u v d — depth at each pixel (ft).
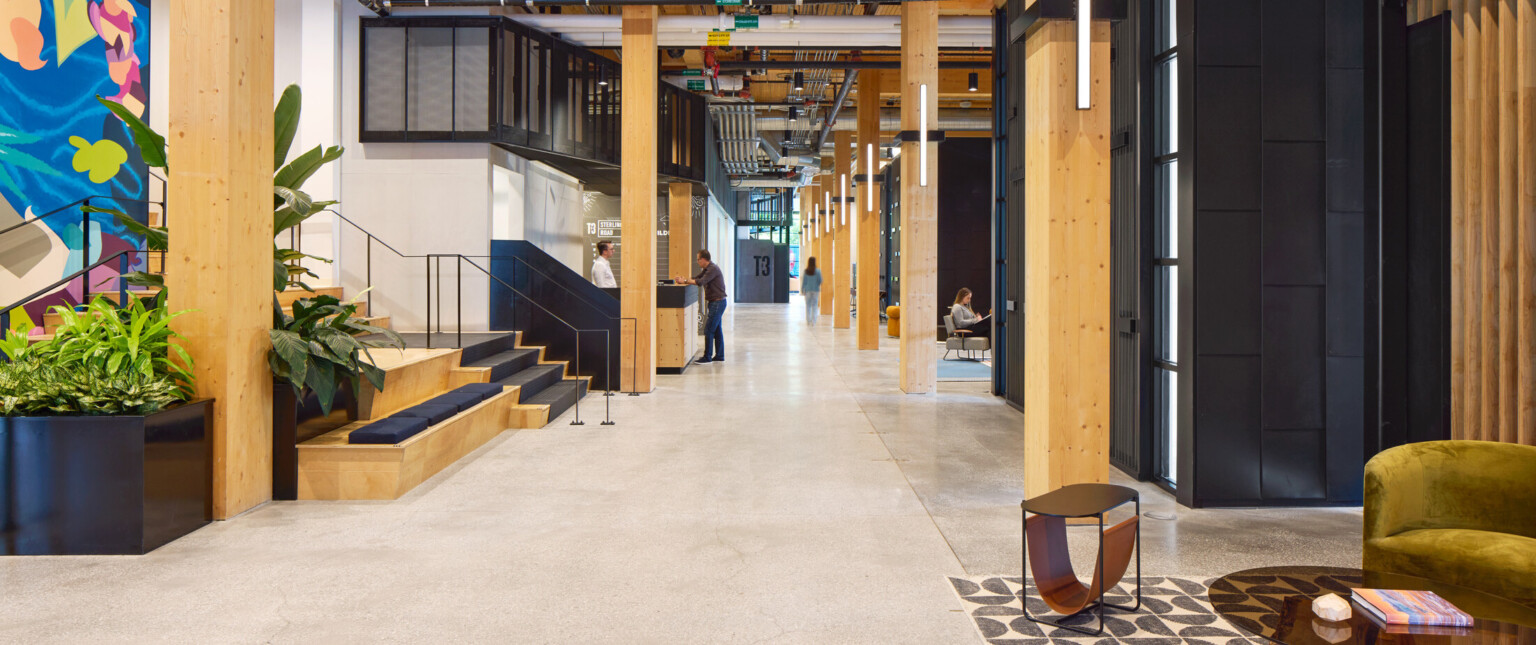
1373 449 15.44
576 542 13.19
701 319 59.31
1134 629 9.78
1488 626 7.70
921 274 30.60
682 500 15.78
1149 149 17.54
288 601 10.63
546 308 31.63
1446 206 14.28
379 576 11.58
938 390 31.58
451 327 31.73
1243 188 15.33
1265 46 15.29
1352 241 15.39
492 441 21.49
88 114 20.93
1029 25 14.38
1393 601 8.02
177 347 13.76
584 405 27.61
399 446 15.88
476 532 13.69
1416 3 14.75
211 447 14.17
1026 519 10.00
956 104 57.11
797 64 44.16
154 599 10.68
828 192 83.66
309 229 30.91
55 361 13.46
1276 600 10.42
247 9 14.46
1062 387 14.25
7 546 12.42
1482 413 13.08
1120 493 10.44
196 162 13.99
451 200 31.55
